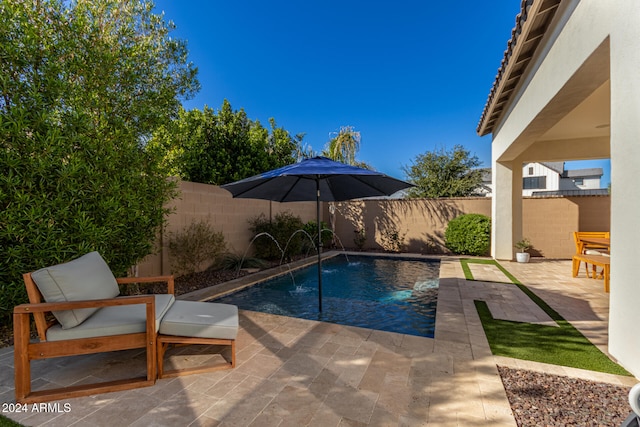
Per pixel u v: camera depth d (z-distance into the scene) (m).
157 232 6.21
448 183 16.78
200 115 10.32
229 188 5.05
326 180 5.60
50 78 3.88
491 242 10.66
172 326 2.84
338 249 13.39
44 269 2.60
